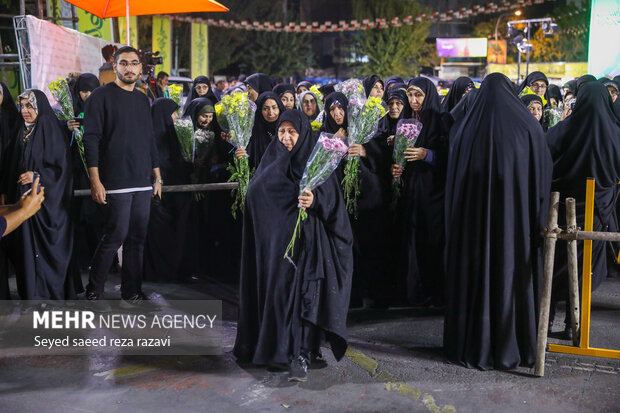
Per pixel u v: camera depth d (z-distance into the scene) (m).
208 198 5.87
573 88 8.20
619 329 4.53
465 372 3.73
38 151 4.72
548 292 3.62
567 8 33.50
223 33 30.20
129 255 4.98
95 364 3.86
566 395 3.41
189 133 5.50
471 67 35.62
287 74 33.03
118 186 4.68
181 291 5.54
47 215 4.76
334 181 3.66
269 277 3.58
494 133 3.72
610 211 4.48
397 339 4.35
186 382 3.59
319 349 3.75
